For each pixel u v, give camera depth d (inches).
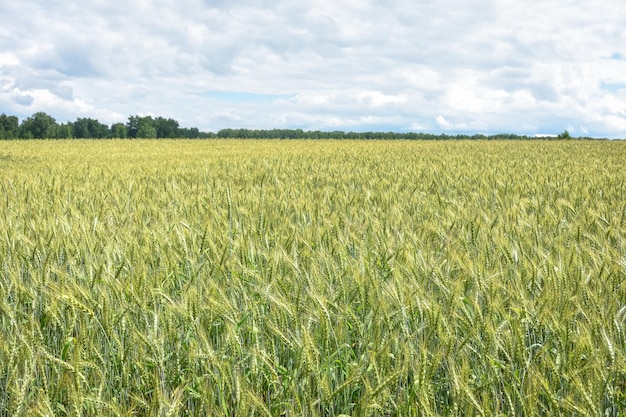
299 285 153.3
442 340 126.4
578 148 1359.5
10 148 1460.4
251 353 128.1
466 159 887.7
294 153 1110.4
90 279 163.6
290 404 113.7
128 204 323.3
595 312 138.1
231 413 118.1
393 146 1509.6
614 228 238.7
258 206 301.1
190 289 145.6
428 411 103.8
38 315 163.6
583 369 115.2
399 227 250.7
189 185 468.1
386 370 123.7
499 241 203.3
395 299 140.9
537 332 140.5
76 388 112.7
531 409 107.4
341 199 353.7
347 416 115.3
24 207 311.7
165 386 127.3
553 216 282.2
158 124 3641.7
